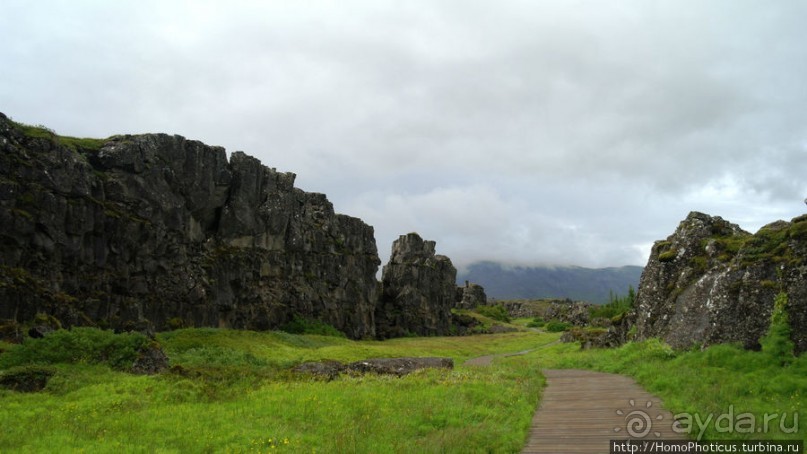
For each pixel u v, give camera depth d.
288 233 76.06
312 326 76.88
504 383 28.55
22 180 40.94
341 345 66.50
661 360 32.12
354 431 17.81
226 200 64.62
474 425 18.44
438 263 126.88
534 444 16.42
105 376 29.41
